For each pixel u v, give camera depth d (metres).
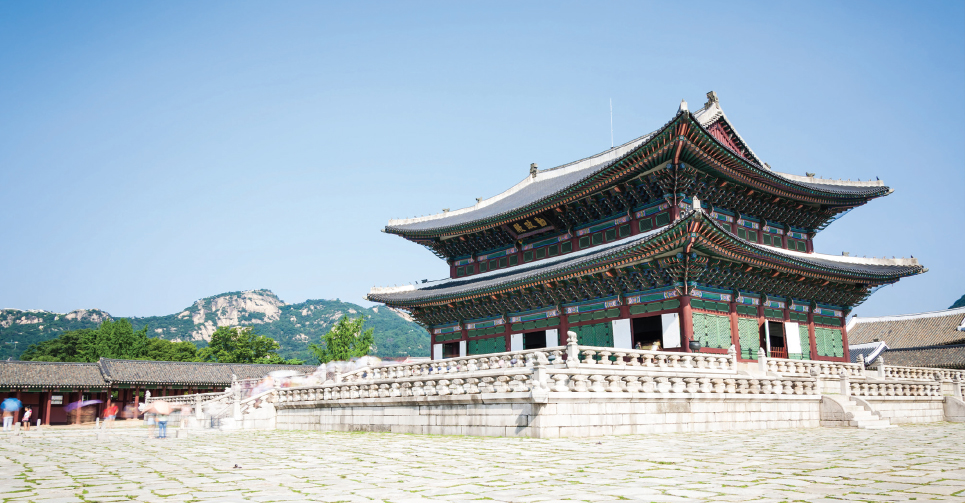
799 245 54.53
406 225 67.62
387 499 11.92
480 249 61.69
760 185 47.97
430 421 28.59
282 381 56.78
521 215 53.03
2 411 67.81
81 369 73.94
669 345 41.19
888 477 14.12
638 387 26.75
